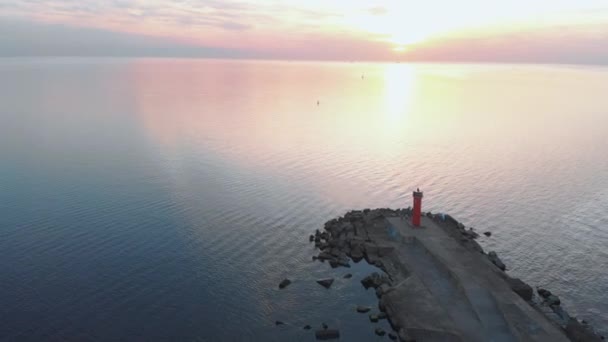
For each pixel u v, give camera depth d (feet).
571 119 407.44
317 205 180.65
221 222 160.04
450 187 205.77
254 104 494.18
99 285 118.62
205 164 232.94
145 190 189.16
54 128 318.24
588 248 146.30
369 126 362.33
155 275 124.26
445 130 347.36
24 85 654.53
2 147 258.16
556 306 112.57
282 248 142.61
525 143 298.97
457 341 94.02
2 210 164.25
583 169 233.55
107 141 279.90
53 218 158.20
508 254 143.02
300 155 258.16
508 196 194.08
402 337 96.68
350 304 113.60
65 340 98.32
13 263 127.95
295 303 113.60
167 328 102.94
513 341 92.48
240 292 117.80
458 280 113.50
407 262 127.65
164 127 334.44
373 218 160.04
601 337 102.37
